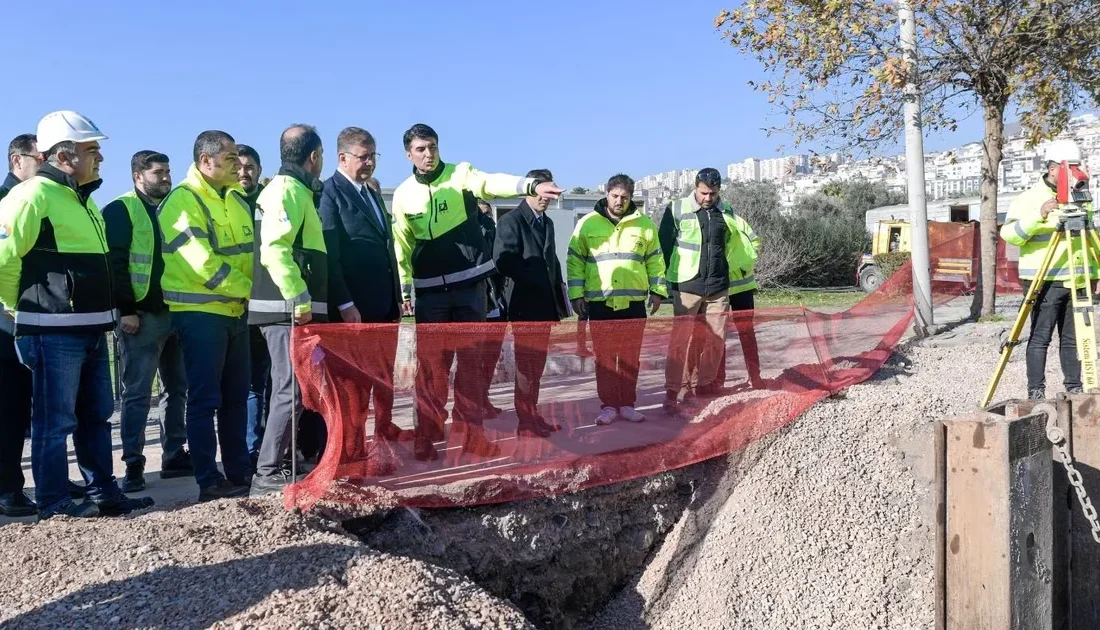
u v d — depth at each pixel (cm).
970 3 1066
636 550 457
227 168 428
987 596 338
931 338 923
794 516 459
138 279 473
